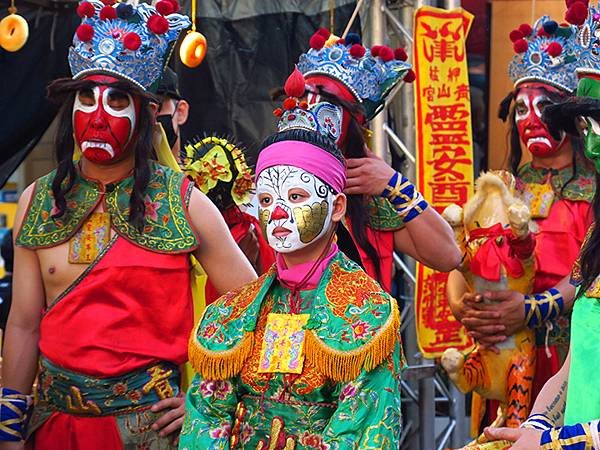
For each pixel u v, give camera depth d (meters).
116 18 7.14
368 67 8.12
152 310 6.97
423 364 11.13
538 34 9.95
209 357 5.88
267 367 5.75
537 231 9.84
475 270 9.34
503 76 13.63
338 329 5.69
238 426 5.82
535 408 5.79
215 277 7.23
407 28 11.22
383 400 5.61
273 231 5.88
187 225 7.06
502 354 9.39
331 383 5.69
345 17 11.08
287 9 11.10
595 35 5.79
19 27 7.73
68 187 7.08
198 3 11.01
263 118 11.05
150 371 6.95
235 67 11.07
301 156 5.92
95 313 6.92
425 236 8.06
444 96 10.70
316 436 5.67
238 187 8.77
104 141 6.94
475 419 9.87
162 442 6.94
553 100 9.82
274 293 6.01
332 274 5.92
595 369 5.38
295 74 6.83
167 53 7.46
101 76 7.02
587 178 9.86
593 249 5.56
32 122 10.63
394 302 5.78
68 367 6.90
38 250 7.07
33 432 7.11
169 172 7.20
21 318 7.15
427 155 10.63
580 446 5.16
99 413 6.93
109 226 7.02
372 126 10.77
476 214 9.45
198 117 11.06
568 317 9.61
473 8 13.71
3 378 7.15
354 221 8.01
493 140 13.73
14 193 12.61
